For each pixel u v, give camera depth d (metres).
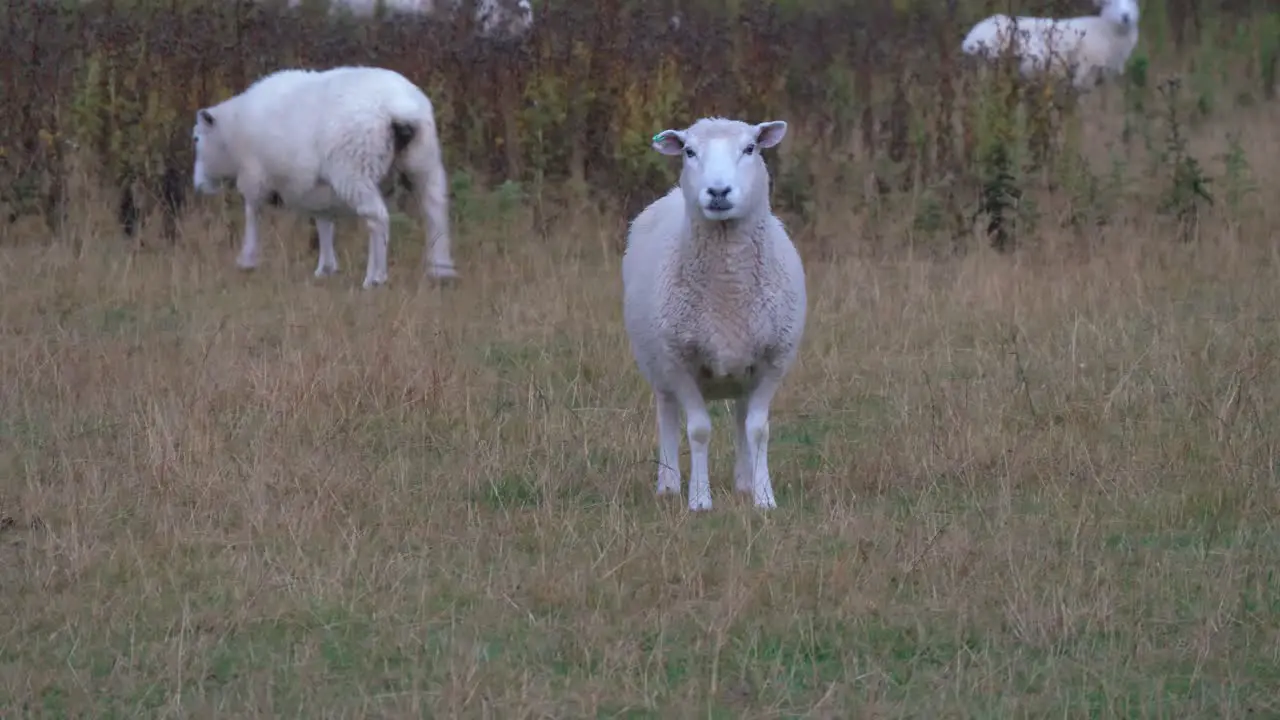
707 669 7.13
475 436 10.64
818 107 18.92
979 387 11.66
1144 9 26.25
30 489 9.55
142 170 17.25
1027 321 13.45
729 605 7.65
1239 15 25.73
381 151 15.29
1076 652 7.25
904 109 18.56
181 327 13.73
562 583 8.03
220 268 15.99
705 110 17.50
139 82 17.97
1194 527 8.95
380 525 9.16
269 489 9.55
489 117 18.05
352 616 7.76
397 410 11.23
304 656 7.33
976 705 6.73
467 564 8.41
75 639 7.50
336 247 17.14
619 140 17.52
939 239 16.52
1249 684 6.94
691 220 8.96
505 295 14.59
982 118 17.62
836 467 10.07
